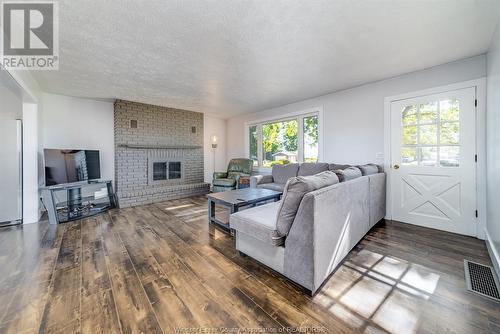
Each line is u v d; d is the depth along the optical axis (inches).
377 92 129.5
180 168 214.8
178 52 92.5
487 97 92.4
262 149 214.5
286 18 69.9
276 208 88.3
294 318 51.0
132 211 150.0
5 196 121.2
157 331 47.2
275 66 107.1
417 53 94.6
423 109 113.3
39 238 101.2
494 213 78.9
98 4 63.0
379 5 64.1
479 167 97.7
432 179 111.3
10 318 51.0
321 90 146.0
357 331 47.1
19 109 129.5
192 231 110.3
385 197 125.6
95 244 94.4
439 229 109.3
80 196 146.7
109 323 49.5
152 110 193.9
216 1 62.1
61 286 63.6
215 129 246.2
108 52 92.5
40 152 142.0
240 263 77.5
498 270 67.1
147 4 63.0
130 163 181.9
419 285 63.6
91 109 172.1
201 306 55.1
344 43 85.8
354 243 84.8
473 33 79.4
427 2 63.1
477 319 50.4
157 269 73.3
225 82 130.3
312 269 57.9
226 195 122.9
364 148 135.9
